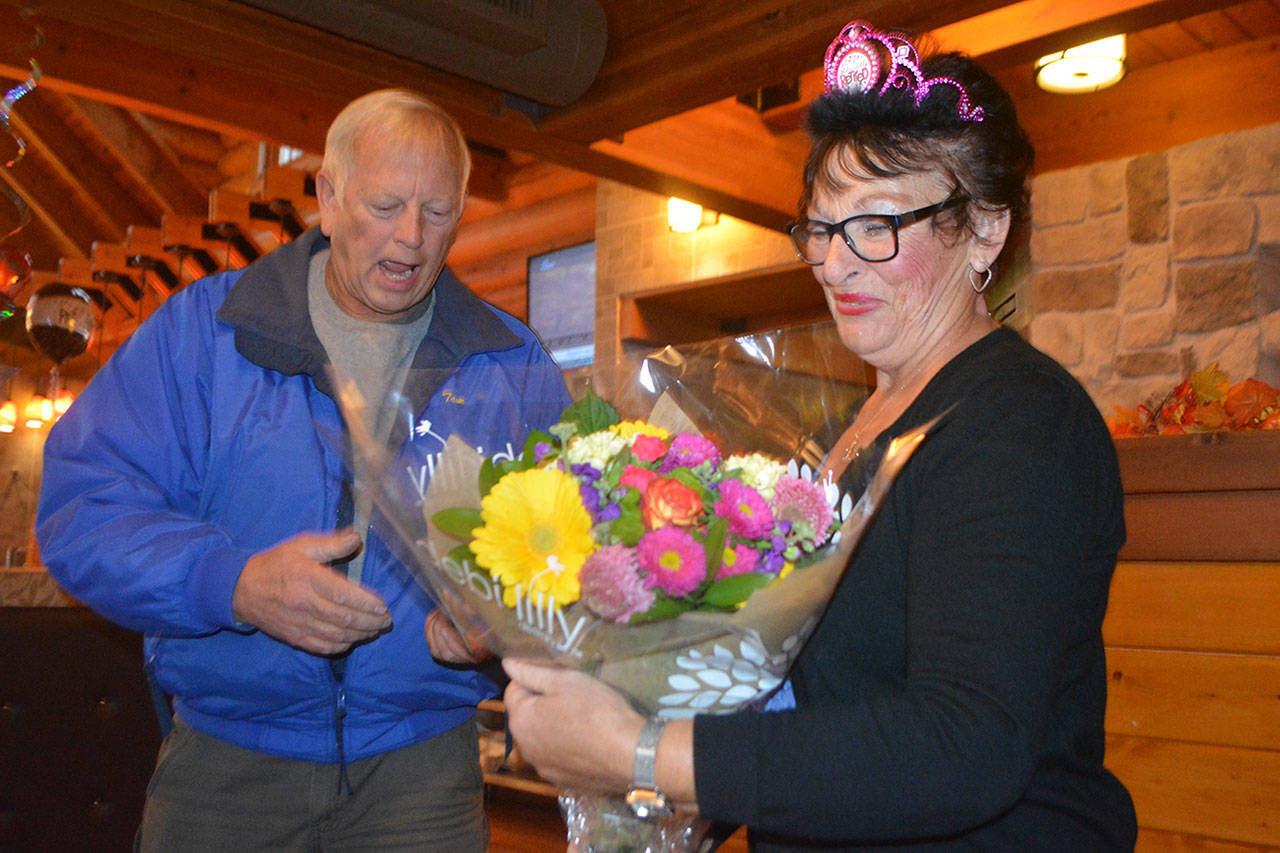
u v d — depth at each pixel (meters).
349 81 3.51
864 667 0.95
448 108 3.62
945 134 1.00
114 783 2.34
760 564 0.89
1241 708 1.81
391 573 1.46
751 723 0.82
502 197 7.36
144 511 1.44
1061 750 0.91
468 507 0.96
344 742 1.47
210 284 1.62
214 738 1.47
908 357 1.07
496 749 4.04
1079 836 0.90
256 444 1.50
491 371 1.31
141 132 8.64
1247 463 1.83
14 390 6.74
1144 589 1.92
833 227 1.05
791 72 3.31
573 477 0.93
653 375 1.16
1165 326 3.78
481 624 0.97
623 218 6.12
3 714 2.24
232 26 3.15
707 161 4.39
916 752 0.77
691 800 0.81
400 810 1.49
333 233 1.61
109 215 9.27
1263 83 3.98
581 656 0.91
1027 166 1.07
